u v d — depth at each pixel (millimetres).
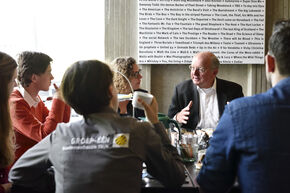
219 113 2359
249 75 3330
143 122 1055
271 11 3270
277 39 880
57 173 1001
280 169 822
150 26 3156
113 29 3170
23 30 3135
